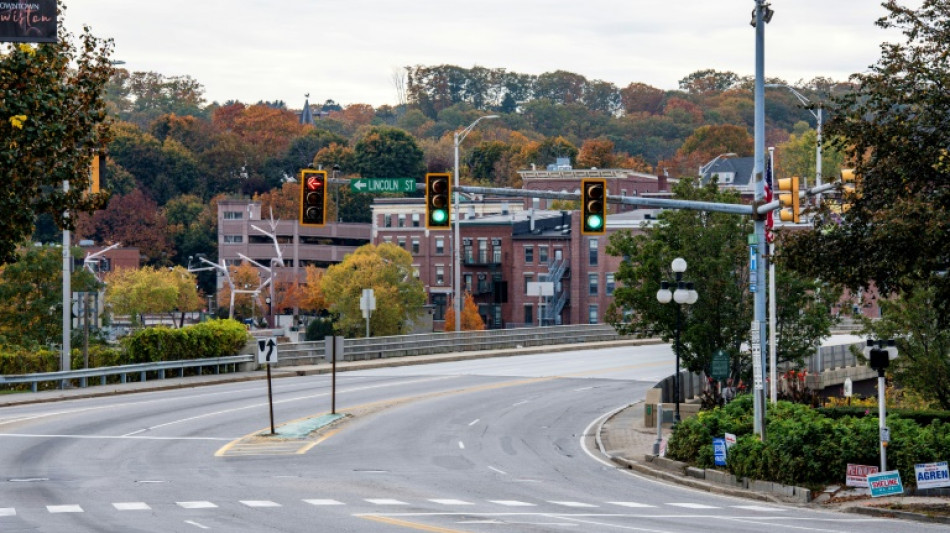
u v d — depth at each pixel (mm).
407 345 97938
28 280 102312
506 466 48469
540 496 40125
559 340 111500
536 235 177375
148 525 32281
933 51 44094
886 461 42062
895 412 54000
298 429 57031
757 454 43969
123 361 80500
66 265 73375
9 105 39469
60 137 41125
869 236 42938
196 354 82500
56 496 38031
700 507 38625
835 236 44875
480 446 54219
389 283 160375
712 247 67000
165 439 54094
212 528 31797
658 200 46406
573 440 57250
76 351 77312
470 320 161125
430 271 188000
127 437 54562
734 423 49031
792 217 45500
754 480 43594
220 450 51031
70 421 59844
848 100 45500
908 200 41250
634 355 102188
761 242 46531
